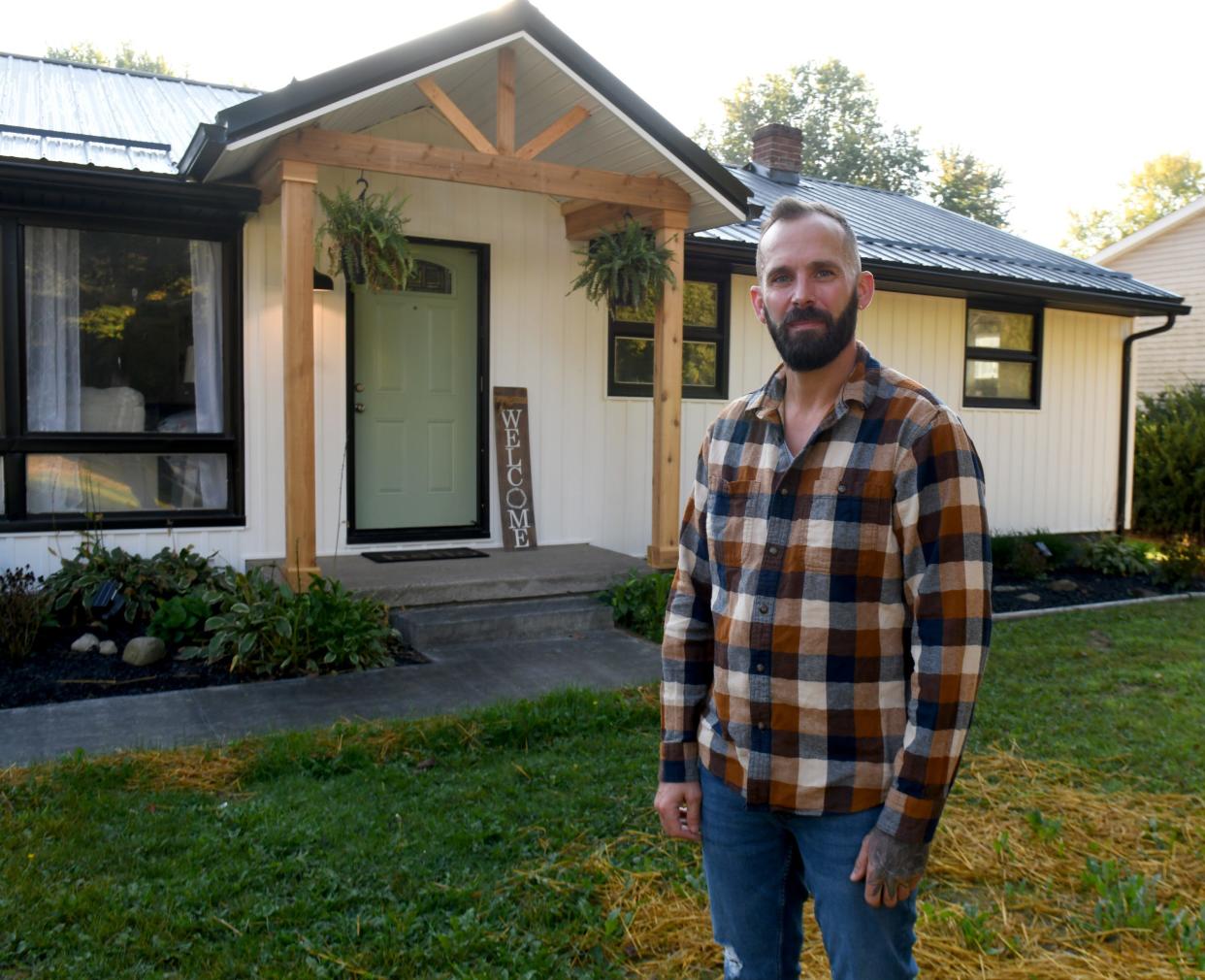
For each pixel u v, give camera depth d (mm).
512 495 8305
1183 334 17922
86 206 6652
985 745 4934
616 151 7434
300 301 6137
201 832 3707
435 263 8133
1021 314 11875
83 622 6371
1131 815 4074
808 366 1895
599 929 3131
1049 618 8133
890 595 1839
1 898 3164
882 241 10945
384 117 7504
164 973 2852
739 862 2027
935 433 1799
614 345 8938
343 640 6008
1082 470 12516
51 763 4266
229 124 5742
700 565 2176
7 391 6578
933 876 3596
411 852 3605
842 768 1849
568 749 4715
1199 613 8469
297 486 6215
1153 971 2947
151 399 7066
